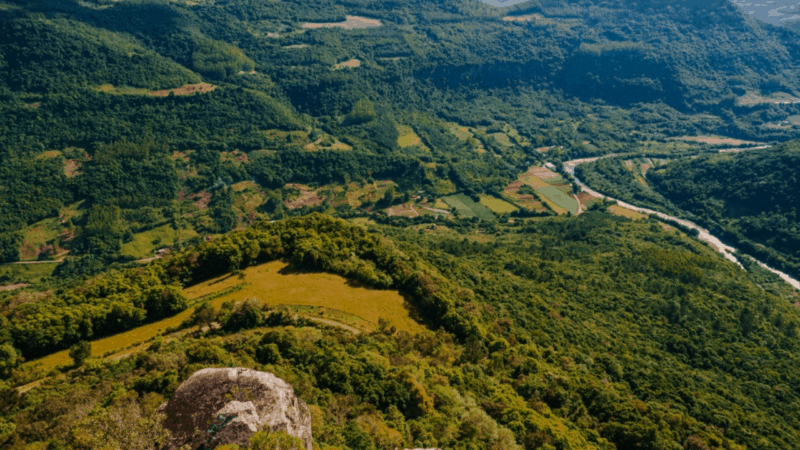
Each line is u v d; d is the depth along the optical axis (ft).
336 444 211.41
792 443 359.05
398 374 293.64
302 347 307.78
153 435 144.25
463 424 270.67
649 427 320.91
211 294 397.80
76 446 152.66
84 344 326.65
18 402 276.21
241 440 135.33
